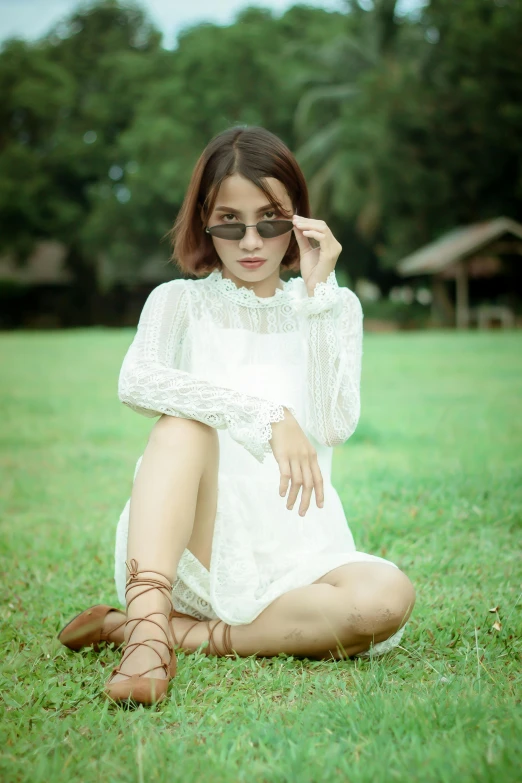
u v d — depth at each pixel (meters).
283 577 2.14
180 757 1.54
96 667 2.09
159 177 32.69
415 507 3.76
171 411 2.07
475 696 1.79
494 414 7.02
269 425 2.03
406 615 2.09
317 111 32.62
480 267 28.47
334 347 2.29
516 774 1.39
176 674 1.97
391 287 36.16
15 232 35.34
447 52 28.44
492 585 2.75
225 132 2.37
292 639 2.10
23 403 8.70
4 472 5.19
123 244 34.75
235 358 2.36
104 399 9.07
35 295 38.19
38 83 35.81
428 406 7.67
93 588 2.88
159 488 1.98
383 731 1.61
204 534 2.13
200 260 2.52
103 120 36.47
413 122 27.81
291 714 1.75
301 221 2.32
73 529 3.73
